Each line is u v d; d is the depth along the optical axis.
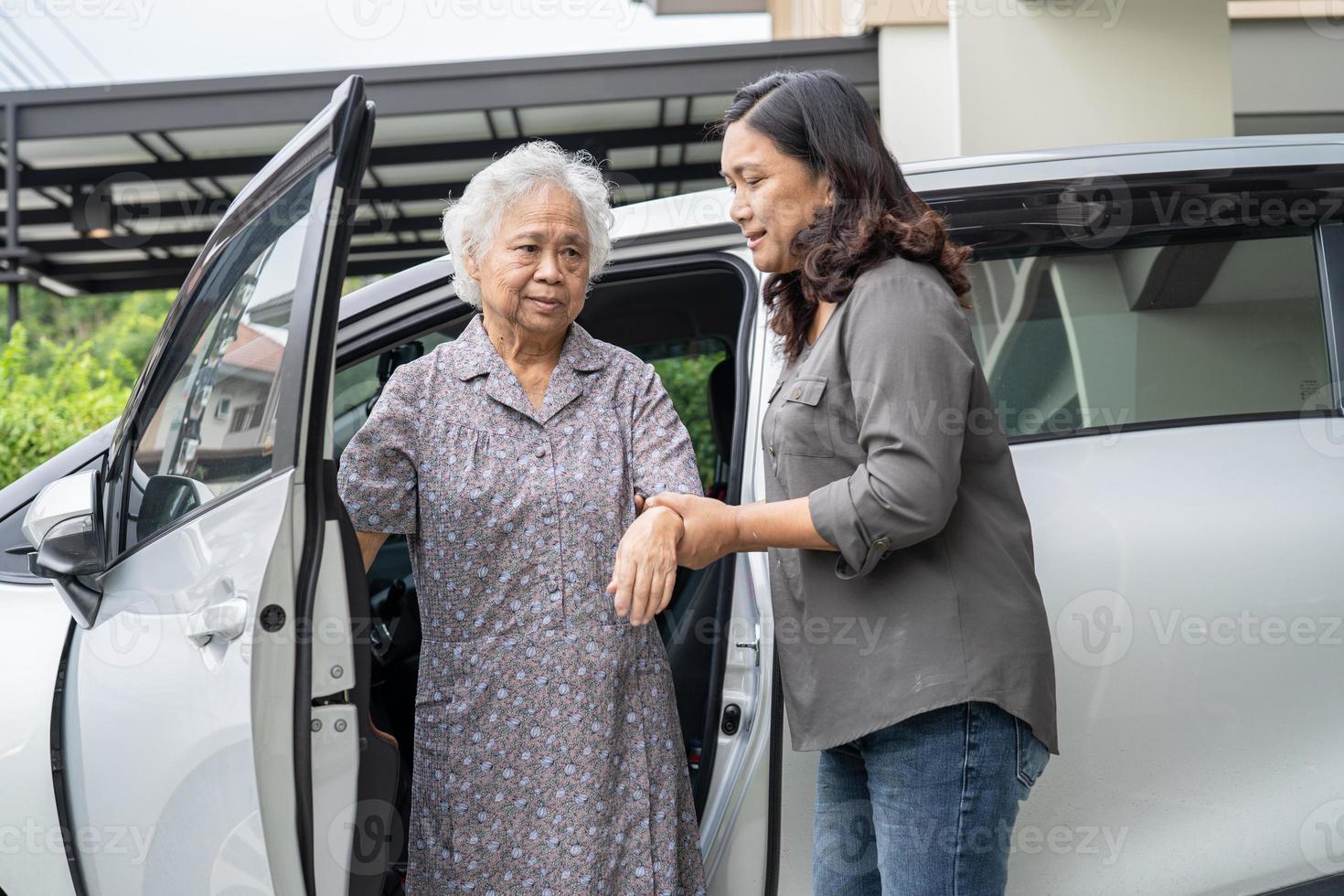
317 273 1.32
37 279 7.38
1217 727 1.70
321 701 1.41
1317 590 1.72
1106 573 1.71
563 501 1.58
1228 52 4.70
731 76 6.25
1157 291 1.85
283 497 1.32
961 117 4.73
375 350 1.90
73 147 7.11
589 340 1.73
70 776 1.56
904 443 1.31
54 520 1.64
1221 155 1.91
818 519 1.36
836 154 1.48
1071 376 1.83
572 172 1.63
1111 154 1.92
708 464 4.21
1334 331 1.83
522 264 1.57
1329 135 1.97
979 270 1.84
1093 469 1.76
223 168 7.43
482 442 1.60
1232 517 1.74
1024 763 1.42
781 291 1.61
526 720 1.54
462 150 7.40
